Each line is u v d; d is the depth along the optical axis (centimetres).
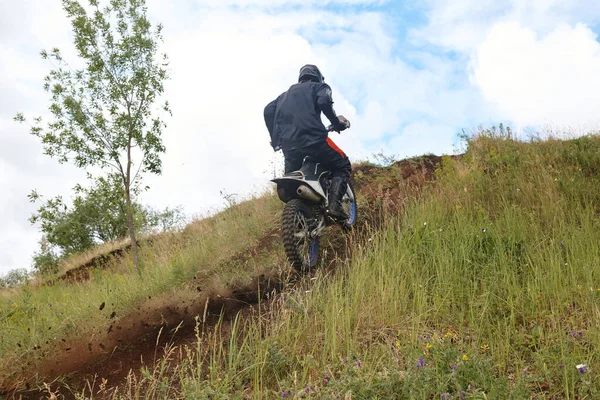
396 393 299
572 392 289
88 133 791
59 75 802
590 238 502
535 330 357
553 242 505
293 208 525
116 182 802
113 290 602
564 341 342
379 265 484
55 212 789
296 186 532
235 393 326
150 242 1230
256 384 324
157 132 841
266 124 606
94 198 819
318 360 356
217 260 674
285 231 510
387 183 865
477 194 684
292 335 389
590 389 292
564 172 713
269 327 414
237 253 698
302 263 514
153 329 454
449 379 299
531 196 652
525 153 830
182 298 507
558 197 627
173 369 384
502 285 437
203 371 367
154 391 339
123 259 1074
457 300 431
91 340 440
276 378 339
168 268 657
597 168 726
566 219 583
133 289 590
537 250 495
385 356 351
